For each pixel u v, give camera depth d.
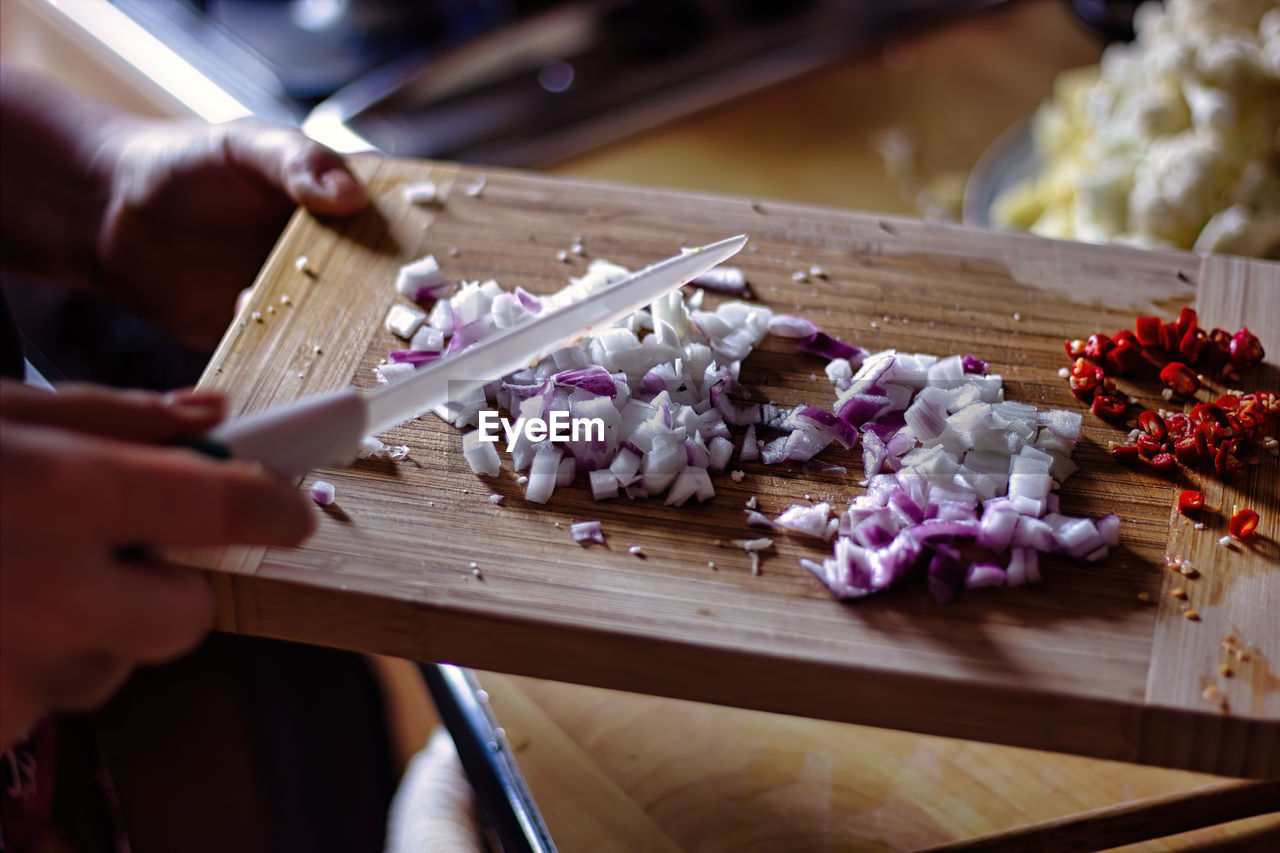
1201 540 0.59
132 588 0.47
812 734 0.64
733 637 0.56
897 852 0.60
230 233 0.81
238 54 0.98
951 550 0.58
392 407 0.54
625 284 0.60
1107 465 0.62
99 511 0.45
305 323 0.67
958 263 0.70
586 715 0.65
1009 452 0.62
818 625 0.57
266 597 0.58
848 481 0.62
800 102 0.99
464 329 0.65
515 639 0.57
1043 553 0.59
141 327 0.96
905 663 0.56
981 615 0.57
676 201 0.73
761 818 0.62
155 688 0.86
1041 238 0.71
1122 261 0.70
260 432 0.49
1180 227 0.77
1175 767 0.56
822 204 0.90
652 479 0.60
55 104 0.82
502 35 0.98
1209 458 0.61
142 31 0.96
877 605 0.57
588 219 0.72
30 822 0.72
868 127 0.97
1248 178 0.76
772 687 0.57
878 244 0.71
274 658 0.87
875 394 0.64
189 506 0.46
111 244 0.83
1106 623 0.57
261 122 0.76
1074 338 0.67
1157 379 0.65
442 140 0.95
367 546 0.59
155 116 0.97
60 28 1.00
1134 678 0.55
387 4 1.02
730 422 0.64
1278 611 0.57
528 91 0.99
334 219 0.72
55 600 0.46
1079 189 0.80
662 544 0.59
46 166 0.82
